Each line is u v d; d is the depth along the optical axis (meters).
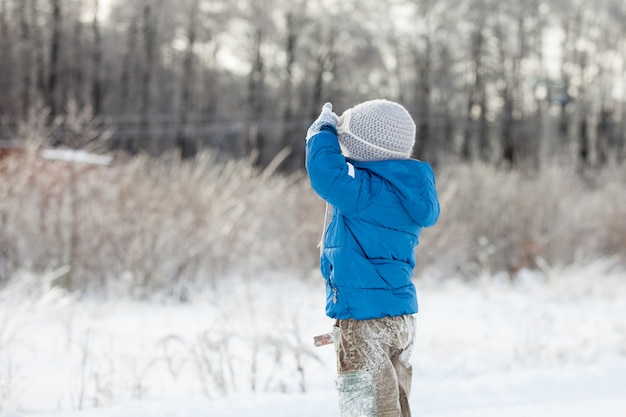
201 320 7.06
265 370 5.23
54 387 4.71
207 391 4.61
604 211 14.99
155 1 35.28
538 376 5.22
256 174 11.69
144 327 6.64
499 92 36.19
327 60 35.06
